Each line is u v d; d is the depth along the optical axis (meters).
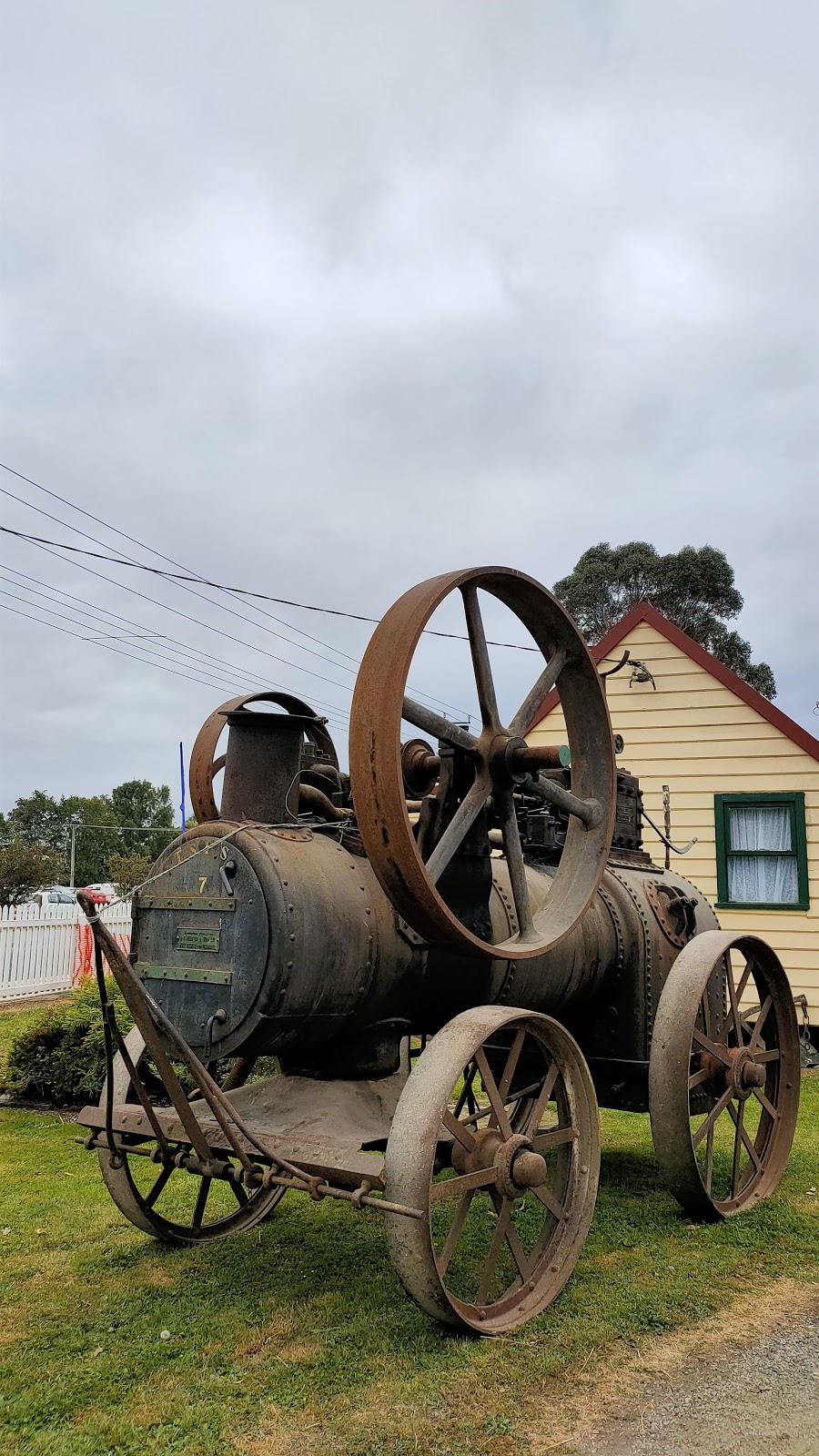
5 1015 11.91
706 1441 2.71
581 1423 2.80
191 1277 3.82
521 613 4.14
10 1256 4.08
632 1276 3.83
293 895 3.35
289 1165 3.18
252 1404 2.89
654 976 5.04
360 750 3.22
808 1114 6.82
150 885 3.66
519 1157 3.45
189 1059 3.23
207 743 4.54
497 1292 3.64
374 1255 4.03
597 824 4.25
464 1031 3.30
